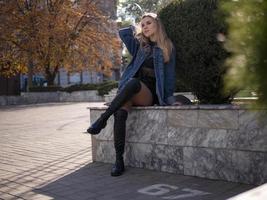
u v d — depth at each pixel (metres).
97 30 38.53
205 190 4.76
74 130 11.98
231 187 4.79
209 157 5.18
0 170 6.62
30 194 5.11
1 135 11.69
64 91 37.78
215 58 5.78
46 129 12.78
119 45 39.12
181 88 7.61
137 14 35.56
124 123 5.90
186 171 5.44
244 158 4.84
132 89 5.85
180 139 5.48
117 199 4.67
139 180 5.41
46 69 38.69
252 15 1.51
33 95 36.22
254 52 1.51
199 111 5.23
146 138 5.91
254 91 1.58
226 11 1.56
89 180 5.61
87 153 7.67
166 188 4.96
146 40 6.33
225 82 1.59
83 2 37.50
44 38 34.56
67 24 36.25
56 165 6.76
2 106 30.80
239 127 4.86
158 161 5.77
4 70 35.66
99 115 6.64
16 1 34.81
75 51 37.62
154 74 6.25
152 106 5.92
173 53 6.20
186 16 6.04
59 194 5.04
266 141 4.64
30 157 7.67
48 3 35.75
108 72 40.84
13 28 34.38
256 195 1.50
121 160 5.86
